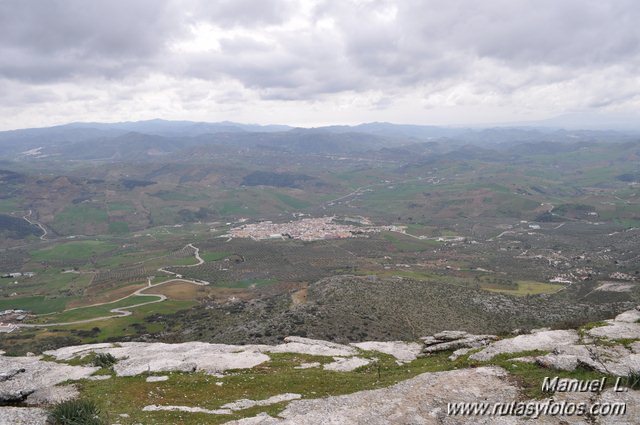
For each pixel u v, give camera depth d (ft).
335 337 380.58
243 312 552.82
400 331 398.21
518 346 163.02
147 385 149.38
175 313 617.62
